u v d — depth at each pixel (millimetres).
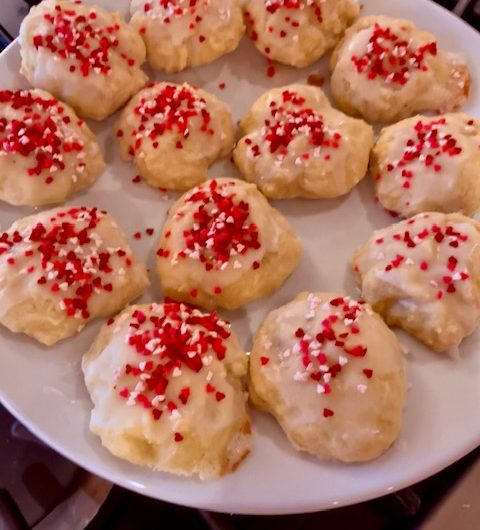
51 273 188
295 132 211
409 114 227
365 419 170
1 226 210
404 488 182
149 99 220
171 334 179
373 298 194
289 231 206
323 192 210
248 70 237
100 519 197
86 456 174
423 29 237
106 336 187
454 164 203
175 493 169
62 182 208
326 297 190
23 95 214
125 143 218
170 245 198
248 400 184
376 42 222
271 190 211
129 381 173
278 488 170
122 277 194
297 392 174
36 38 218
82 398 184
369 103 222
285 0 227
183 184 215
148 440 168
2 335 190
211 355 178
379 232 203
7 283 188
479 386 184
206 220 199
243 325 199
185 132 213
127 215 214
